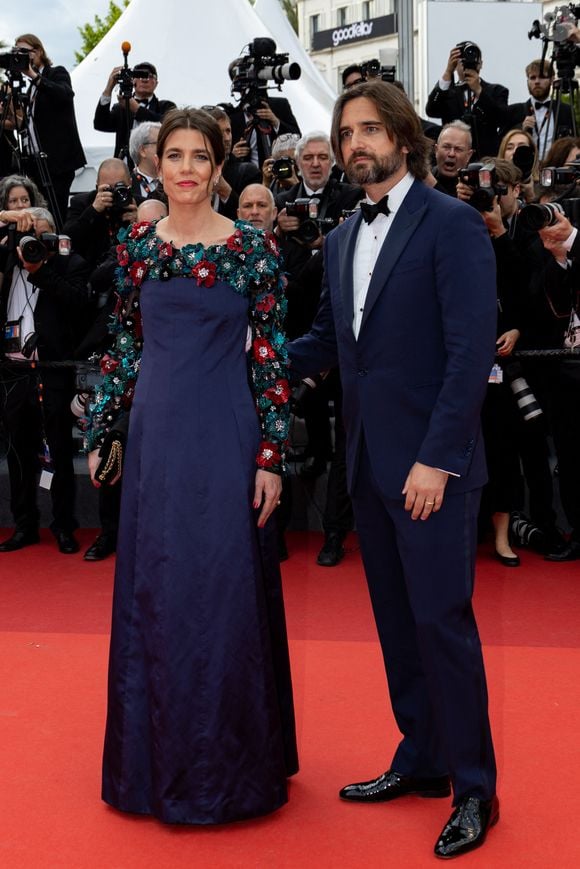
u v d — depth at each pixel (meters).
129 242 3.11
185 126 3.00
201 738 2.92
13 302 5.96
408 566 2.86
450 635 2.84
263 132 7.48
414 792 3.13
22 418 6.01
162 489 2.97
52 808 3.08
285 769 3.11
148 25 10.79
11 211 5.76
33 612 4.97
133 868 2.77
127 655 3.02
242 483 3.00
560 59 7.27
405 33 11.95
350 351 2.94
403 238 2.82
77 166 7.99
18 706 3.80
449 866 2.76
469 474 2.82
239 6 11.09
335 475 5.65
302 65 12.20
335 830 2.95
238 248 3.03
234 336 3.05
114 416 3.22
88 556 5.86
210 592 2.94
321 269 5.37
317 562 5.66
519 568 5.55
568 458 5.64
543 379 5.79
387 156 2.81
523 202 6.05
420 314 2.82
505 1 14.55
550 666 4.15
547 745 3.43
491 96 7.89
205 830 2.96
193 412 2.99
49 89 7.82
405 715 3.11
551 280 5.00
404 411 2.85
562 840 2.88
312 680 4.02
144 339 3.11
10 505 6.37
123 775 3.01
